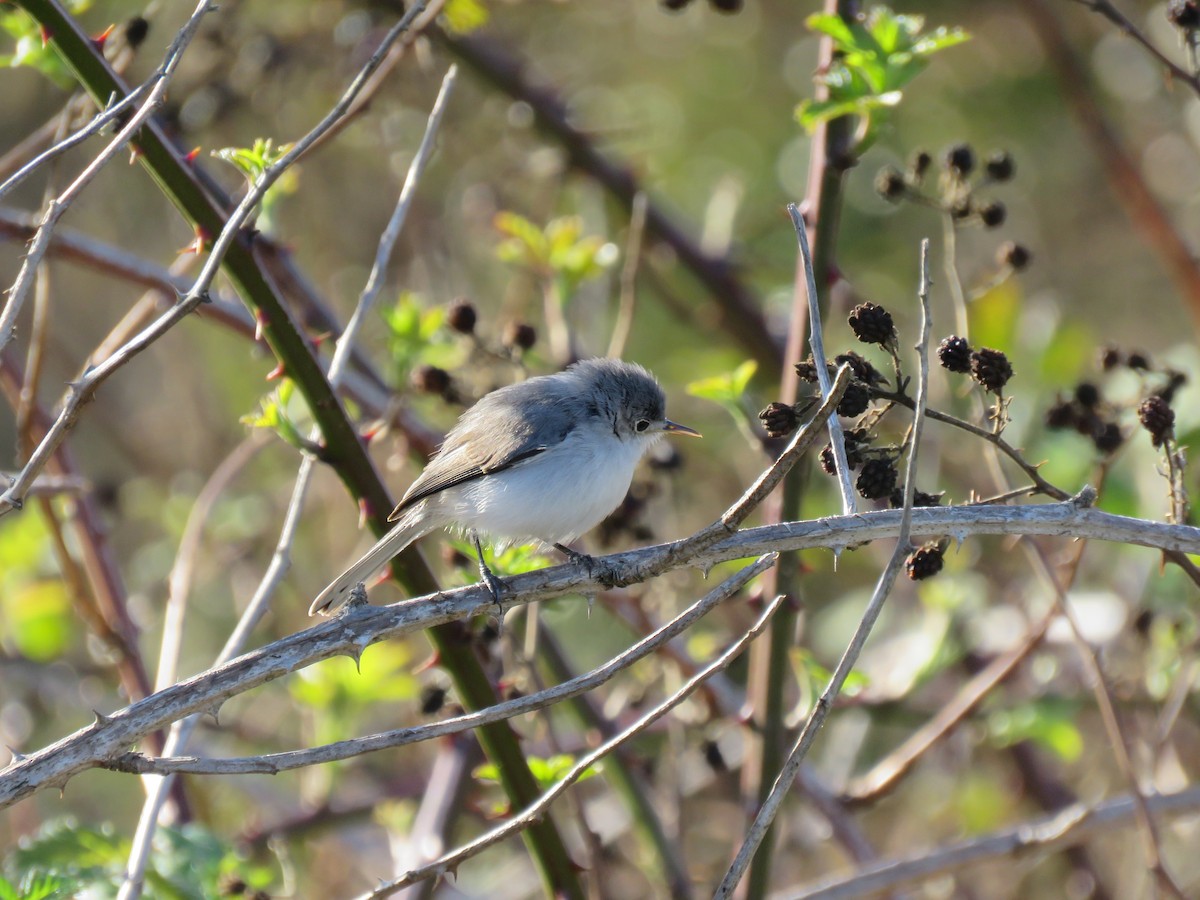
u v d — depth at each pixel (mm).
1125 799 8789
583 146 13070
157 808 7246
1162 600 10875
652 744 12188
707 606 5707
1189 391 10688
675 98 19031
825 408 5621
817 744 14656
